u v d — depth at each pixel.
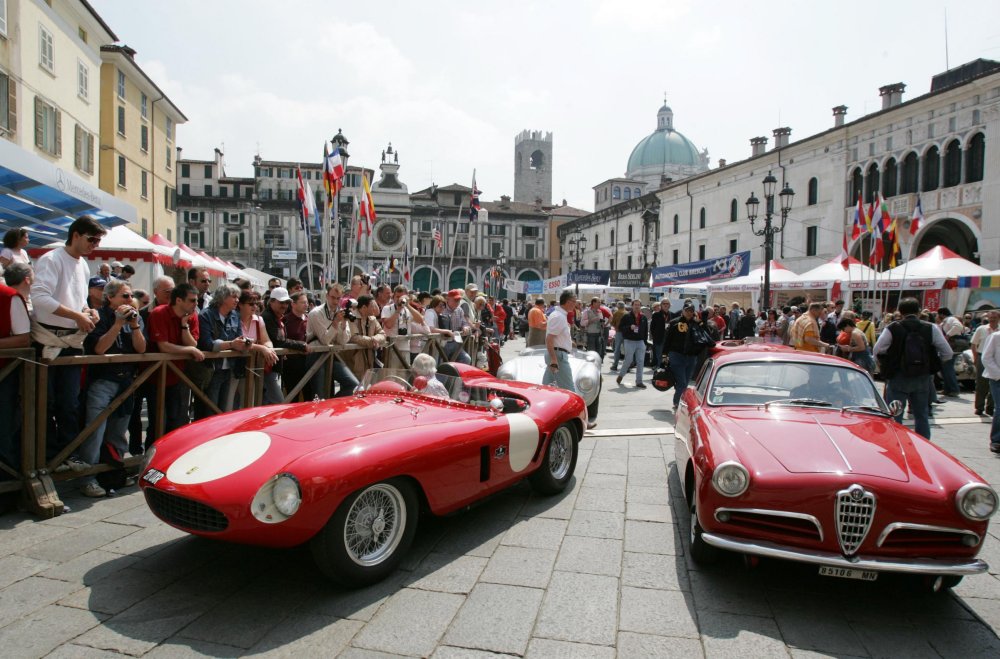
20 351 4.49
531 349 9.77
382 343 7.97
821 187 35.53
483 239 71.19
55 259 4.91
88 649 2.92
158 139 33.31
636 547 4.33
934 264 17.20
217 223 61.94
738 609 3.47
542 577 3.83
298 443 3.71
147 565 3.84
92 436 5.02
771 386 5.02
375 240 65.88
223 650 2.95
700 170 70.38
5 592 3.44
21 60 17.30
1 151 6.42
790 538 3.48
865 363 10.64
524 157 108.94
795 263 37.47
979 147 26.59
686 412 5.33
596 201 70.25
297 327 7.13
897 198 30.05
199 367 5.77
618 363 17.75
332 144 16.42
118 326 5.08
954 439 8.05
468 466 4.28
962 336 13.60
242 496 3.27
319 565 3.48
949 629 3.32
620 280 29.42
